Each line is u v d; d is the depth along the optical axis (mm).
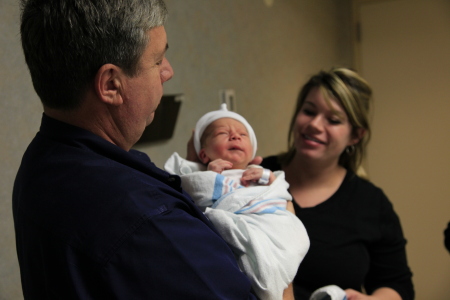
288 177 1530
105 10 620
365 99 1480
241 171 1062
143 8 658
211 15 2107
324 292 1144
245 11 2375
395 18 3158
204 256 654
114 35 629
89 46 623
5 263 1295
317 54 3176
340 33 3453
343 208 1402
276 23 2676
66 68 638
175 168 1146
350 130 1458
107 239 597
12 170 1304
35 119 1371
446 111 3018
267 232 880
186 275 622
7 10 1274
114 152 689
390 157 3277
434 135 3078
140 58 667
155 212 625
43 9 633
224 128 1133
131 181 649
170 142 1890
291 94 2883
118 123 701
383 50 3244
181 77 1916
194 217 708
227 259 692
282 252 863
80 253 600
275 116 2703
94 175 643
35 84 677
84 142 681
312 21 3094
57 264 611
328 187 1473
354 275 1342
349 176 1498
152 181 688
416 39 3086
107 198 620
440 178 3078
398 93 3203
